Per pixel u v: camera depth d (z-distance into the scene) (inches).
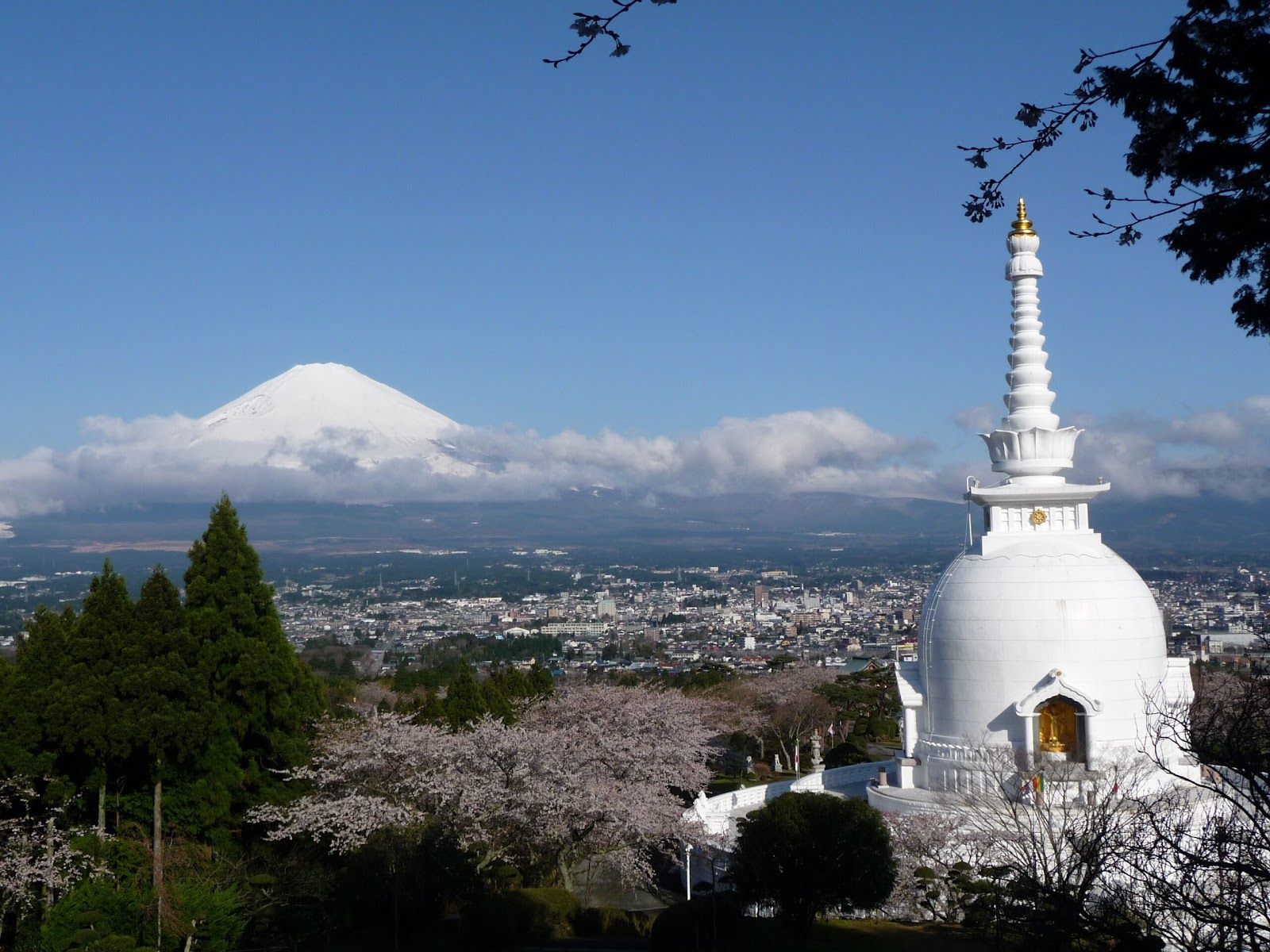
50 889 1951.3
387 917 2214.6
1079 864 1349.7
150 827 2314.2
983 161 826.8
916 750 2415.1
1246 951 1077.1
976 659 2297.0
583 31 700.7
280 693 2490.2
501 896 2137.1
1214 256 898.7
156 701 2175.2
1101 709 2212.1
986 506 2450.8
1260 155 866.1
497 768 2401.6
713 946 1913.1
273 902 2052.2
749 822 1994.3
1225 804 1983.3
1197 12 844.0
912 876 2070.6
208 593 2534.5
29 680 2182.6
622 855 2475.4
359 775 2401.6
